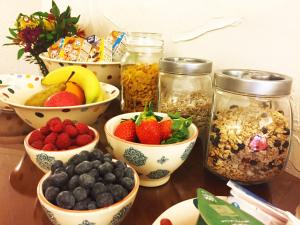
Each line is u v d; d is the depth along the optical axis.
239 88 0.48
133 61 0.75
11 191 0.49
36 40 0.98
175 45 0.84
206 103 0.69
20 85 0.75
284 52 0.60
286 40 0.60
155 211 0.47
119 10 1.03
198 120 0.69
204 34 0.75
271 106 0.51
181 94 0.68
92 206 0.37
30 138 0.53
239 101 0.53
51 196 0.37
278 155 0.51
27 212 0.44
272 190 0.54
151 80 0.74
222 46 0.72
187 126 0.54
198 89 0.69
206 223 0.32
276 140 0.50
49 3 1.55
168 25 0.84
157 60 0.75
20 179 0.53
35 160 0.51
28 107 0.61
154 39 0.74
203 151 0.67
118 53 0.86
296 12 0.57
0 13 1.88
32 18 1.00
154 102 0.75
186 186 0.54
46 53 0.93
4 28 1.91
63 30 1.00
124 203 0.38
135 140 0.52
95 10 1.17
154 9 0.88
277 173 0.53
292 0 0.57
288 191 0.53
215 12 0.71
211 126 0.56
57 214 0.36
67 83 0.74
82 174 0.38
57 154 0.48
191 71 0.63
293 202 0.50
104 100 0.72
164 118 0.56
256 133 0.50
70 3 1.33
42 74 1.05
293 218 0.35
